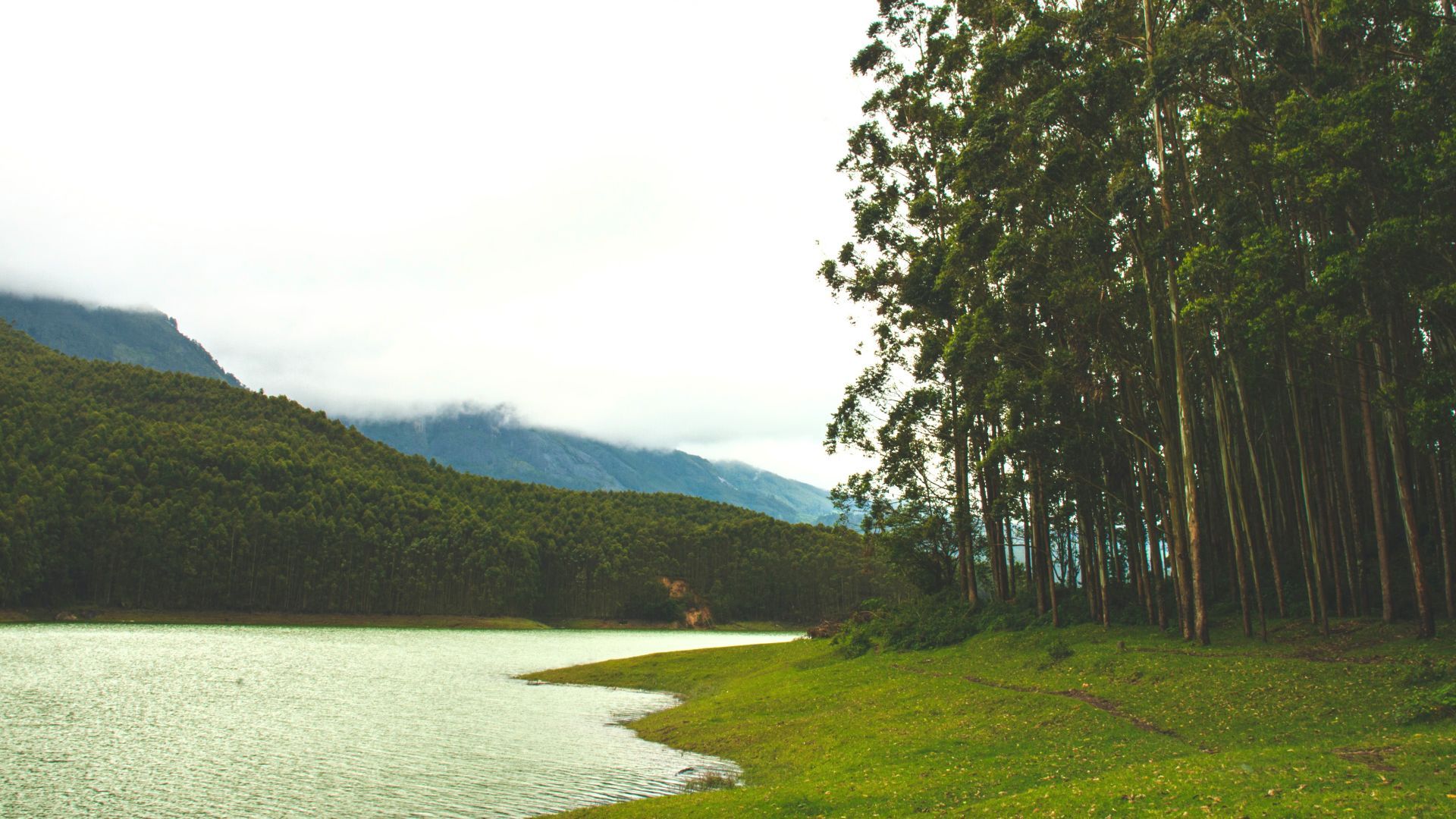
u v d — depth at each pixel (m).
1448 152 22.77
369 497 194.62
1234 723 24.25
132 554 147.38
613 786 27.47
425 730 40.06
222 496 166.25
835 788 22.45
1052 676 35.50
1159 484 42.81
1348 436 35.31
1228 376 43.41
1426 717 20.27
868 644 55.53
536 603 196.50
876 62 51.38
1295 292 27.56
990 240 38.62
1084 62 34.69
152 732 38.09
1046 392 38.69
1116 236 36.72
